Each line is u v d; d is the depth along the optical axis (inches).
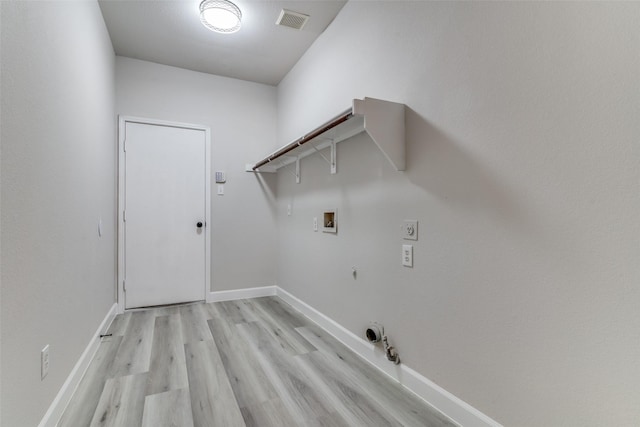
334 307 96.0
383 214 73.9
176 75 130.1
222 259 137.3
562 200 40.6
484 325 50.7
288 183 133.6
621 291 35.4
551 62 41.6
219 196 137.1
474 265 52.2
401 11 68.7
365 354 80.0
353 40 87.1
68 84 63.4
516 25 45.8
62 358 58.6
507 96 47.0
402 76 68.1
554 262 41.5
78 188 70.0
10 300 39.7
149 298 125.0
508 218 47.1
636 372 34.4
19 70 42.8
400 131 66.4
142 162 124.3
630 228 34.6
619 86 35.4
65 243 61.0
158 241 126.6
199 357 81.1
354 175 85.2
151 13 95.7
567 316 40.3
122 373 72.7
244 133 142.1
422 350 63.0
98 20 90.3
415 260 64.6
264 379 70.4
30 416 44.9
